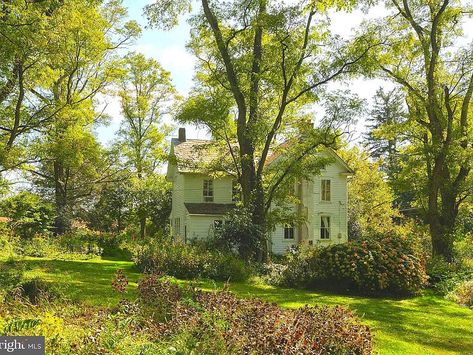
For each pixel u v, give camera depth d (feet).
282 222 68.49
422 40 78.23
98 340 15.62
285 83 66.69
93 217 110.11
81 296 30.94
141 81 123.24
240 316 19.11
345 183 108.37
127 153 102.47
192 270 49.78
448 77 80.94
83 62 71.72
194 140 119.85
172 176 122.72
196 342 16.72
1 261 48.83
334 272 47.21
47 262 55.01
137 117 122.83
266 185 74.43
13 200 78.18
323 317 20.83
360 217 119.75
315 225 104.83
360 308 38.52
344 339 19.04
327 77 65.10
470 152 74.43
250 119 68.03
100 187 107.04
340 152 129.59
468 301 45.03
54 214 87.66
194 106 68.95
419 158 83.87
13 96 67.72
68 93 86.48
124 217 110.32
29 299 25.70
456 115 86.38
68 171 98.53
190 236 100.07
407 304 42.73
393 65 82.79
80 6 65.26
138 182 110.93
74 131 70.23
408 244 51.16
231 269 50.75
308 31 66.64
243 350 16.11
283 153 71.00
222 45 66.80
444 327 33.30
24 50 51.88
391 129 85.46
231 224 62.69
